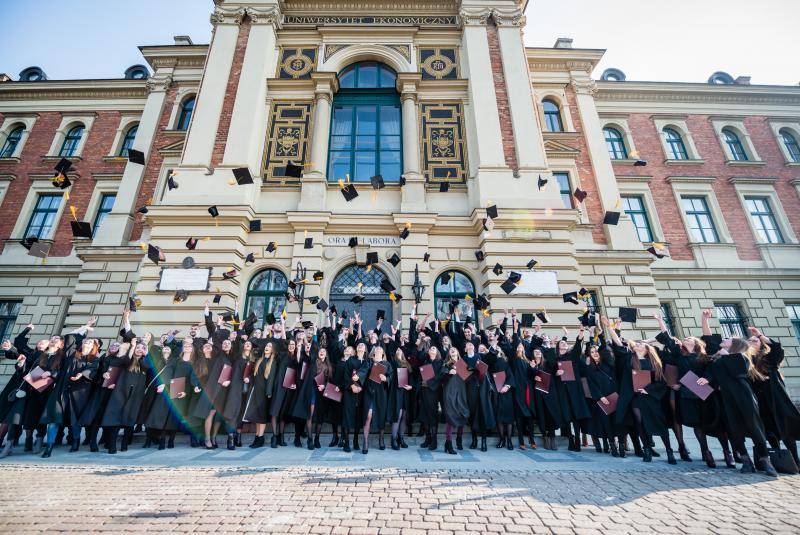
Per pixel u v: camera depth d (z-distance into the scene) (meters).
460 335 8.77
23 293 15.09
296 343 7.39
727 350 5.71
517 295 10.62
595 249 14.12
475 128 12.80
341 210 11.95
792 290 15.74
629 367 6.41
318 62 14.01
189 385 7.14
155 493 4.32
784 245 16.47
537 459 6.13
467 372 6.90
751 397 5.30
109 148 17.42
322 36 14.34
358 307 11.15
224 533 3.31
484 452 6.74
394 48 14.37
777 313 15.40
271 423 7.34
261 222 11.34
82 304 13.38
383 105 13.73
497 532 3.37
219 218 10.88
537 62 17.53
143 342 7.17
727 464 5.55
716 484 4.73
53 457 6.21
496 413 7.05
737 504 4.03
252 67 13.18
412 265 11.16
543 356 7.55
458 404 6.73
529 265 10.71
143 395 6.88
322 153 12.49
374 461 5.88
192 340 7.39
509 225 11.35
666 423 6.10
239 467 5.47
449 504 4.00
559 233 11.34
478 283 11.23
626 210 16.95
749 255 16.41
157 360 7.23
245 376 7.13
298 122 12.97
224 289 10.27
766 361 5.73
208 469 5.36
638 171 17.45
